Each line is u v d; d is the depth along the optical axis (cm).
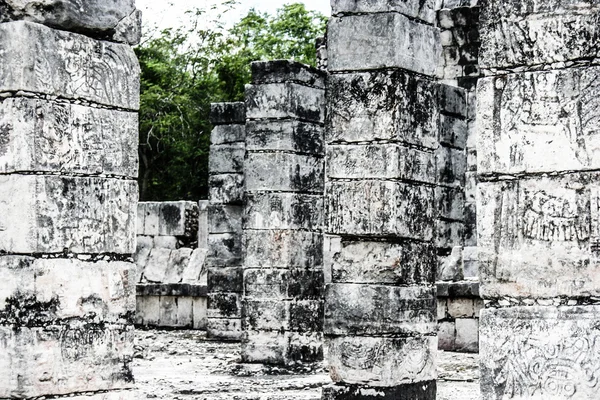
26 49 878
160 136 3772
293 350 1638
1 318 873
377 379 1169
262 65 1683
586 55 771
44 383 871
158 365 1698
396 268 1183
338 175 1199
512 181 793
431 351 1231
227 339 2141
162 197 3800
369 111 1188
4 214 883
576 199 769
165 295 2438
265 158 1672
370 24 1191
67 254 898
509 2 795
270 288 1652
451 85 2031
